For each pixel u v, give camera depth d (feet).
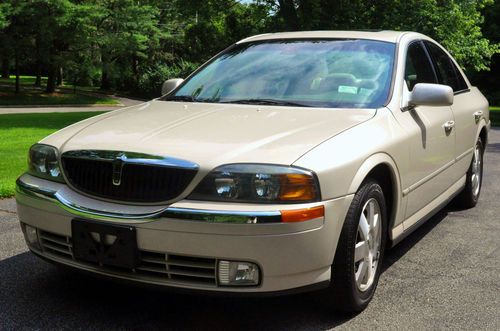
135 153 9.49
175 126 10.69
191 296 11.48
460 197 19.06
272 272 8.95
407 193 12.39
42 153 10.77
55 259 10.36
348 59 13.48
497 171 28.50
